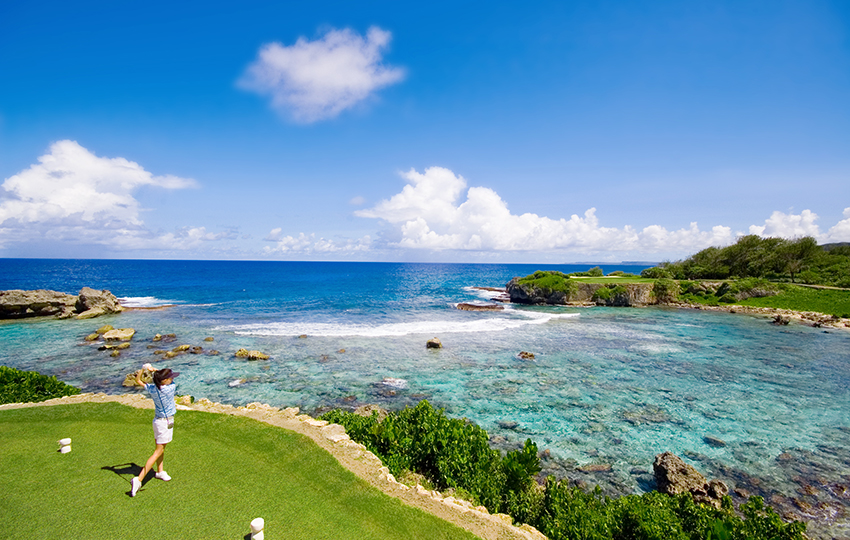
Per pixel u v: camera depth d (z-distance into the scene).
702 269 79.12
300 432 11.48
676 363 28.25
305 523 7.27
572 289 63.22
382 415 17.30
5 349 30.02
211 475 8.59
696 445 16.52
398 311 53.25
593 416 19.25
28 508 6.82
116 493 7.51
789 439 17.06
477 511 8.49
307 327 40.12
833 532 11.44
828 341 35.97
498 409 20.02
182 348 30.19
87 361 27.03
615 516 9.02
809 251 71.25
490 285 110.38
